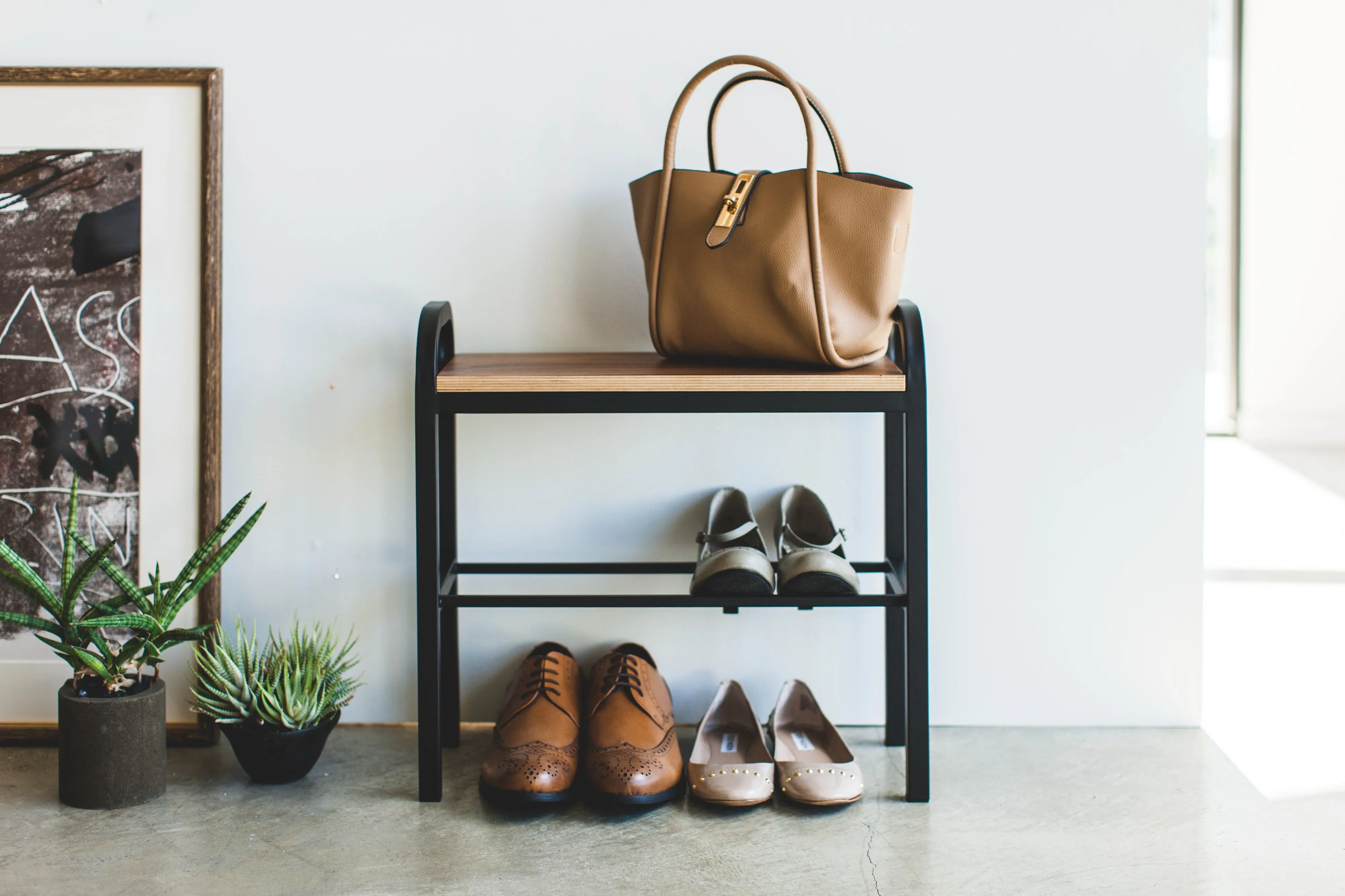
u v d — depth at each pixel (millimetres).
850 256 1073
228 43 1305
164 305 1308
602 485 1363
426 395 1062
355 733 1344
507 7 1310
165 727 1165
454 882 957
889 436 1293
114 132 1298
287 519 1354
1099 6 1295
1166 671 1361
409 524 1354
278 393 1342
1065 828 1071
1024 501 1351
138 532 1318
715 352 1155
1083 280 1326
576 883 956
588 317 1346
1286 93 3645
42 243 1304
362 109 1318
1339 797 1145
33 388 1311
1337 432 3721
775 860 1001
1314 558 2309
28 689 1307
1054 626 1364
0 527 1311
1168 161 1309
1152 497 1345
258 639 1361
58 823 1071
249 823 1076
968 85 1310
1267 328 3793
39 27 1298
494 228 1335
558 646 1314
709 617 1376
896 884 955
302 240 1329
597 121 1322
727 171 1229
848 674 1382
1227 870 981
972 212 1322
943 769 1228
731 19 1310
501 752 1119
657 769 1099
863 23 1307
